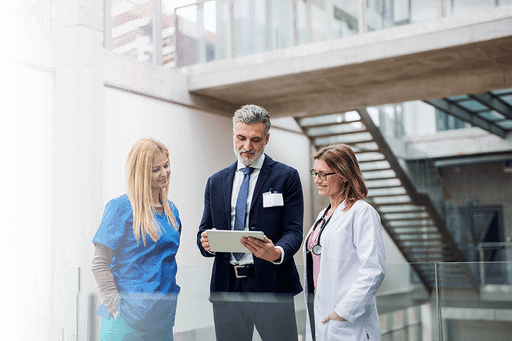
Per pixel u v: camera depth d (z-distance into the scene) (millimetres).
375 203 10352
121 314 2531
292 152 10055
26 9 5434
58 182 5578
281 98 8328
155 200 2715
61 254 5477
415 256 10812
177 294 2477
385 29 6504
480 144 11781
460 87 7398
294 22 7074
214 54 7527
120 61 6469
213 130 8156
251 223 2645
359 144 9852
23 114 5336
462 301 2594
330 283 2146
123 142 6500
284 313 2314
